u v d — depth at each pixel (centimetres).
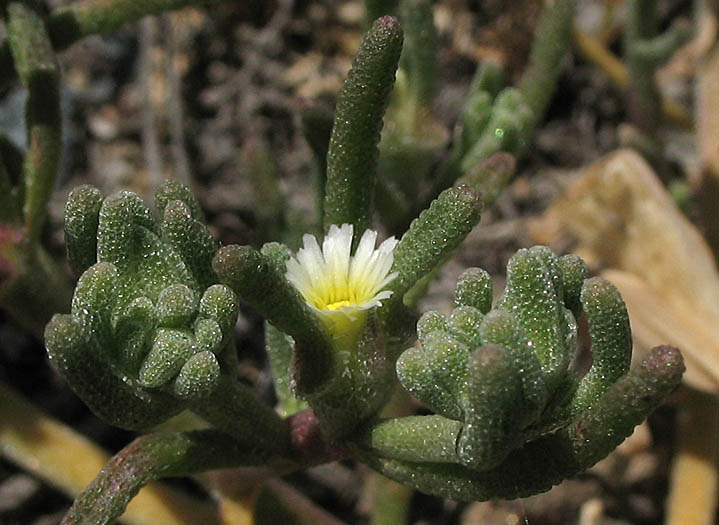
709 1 13
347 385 7
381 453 7
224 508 9
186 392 6
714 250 11
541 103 10
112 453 11
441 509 11
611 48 14
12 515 11
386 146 9
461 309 6
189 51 14
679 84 14
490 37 14
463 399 6
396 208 9
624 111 14
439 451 7
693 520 11
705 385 10
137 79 14
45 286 9
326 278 7
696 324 10
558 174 14
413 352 6
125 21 9
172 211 6
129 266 6
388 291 7
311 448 7
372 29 7
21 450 10
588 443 6
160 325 6
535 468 6
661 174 12
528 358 6
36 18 8
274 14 14
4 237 9
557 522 11
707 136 11
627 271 11
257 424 7
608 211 11
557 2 10
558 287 6
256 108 14
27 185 8
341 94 7
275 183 10
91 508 7
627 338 6
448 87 14
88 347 6
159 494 10
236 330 12
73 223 7
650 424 12
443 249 7
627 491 11
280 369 8
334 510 11
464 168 9
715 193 11
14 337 12
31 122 8
